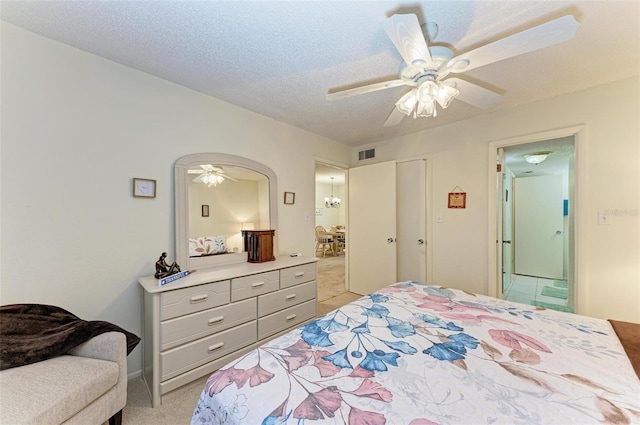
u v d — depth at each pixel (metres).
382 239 3.58
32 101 1.54
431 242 3.22
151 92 2.01
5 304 1.46
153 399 1.61
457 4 1.31
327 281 4.69
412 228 3.41
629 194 2.04
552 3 1.30
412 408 0.71
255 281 2.15
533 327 1.21
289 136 3.10
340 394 0.77
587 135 2.20
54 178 1.61
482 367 0.90
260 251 2.52
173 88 2.13
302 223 3.27
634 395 0.76
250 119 2.68
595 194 2.16
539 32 1.09
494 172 2.73
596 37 1.55
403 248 3.51
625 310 2.06
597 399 0.74
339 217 9.16
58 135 1.63
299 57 1.77
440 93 1.51
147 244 2.00
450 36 1.55
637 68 1.90
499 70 1.92
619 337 1.11
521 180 4.86
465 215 2.93
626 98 2.04
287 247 3.09
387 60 1.81
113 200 1.84
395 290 1.82
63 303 1.64
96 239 1.77
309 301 2.65
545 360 0.94
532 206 4.76
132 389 1.77
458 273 2.99
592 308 2.18
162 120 2.07
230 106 2.51
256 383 0.83
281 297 2.37
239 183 2.60
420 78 1.48
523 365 0.91
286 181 3.07
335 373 0.88
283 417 0.69
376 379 0.84
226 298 1.95
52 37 1.58
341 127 3.20
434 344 1.06
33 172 1.55
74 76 1.68
